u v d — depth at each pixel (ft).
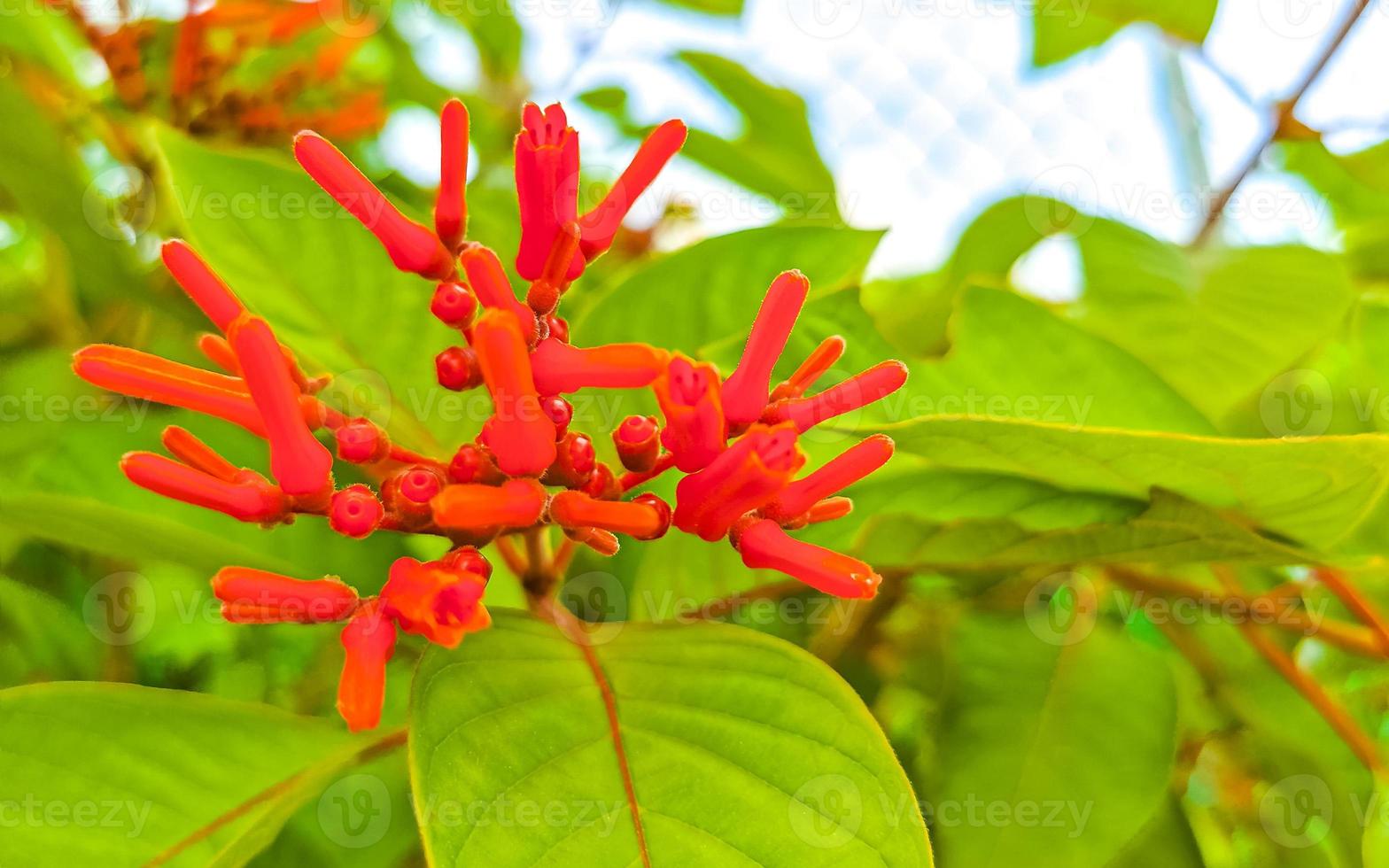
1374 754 0.88
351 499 0.64
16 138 0.81
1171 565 0.84
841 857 0.65
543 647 0.70
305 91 0.96
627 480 0.68
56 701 0.73
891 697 1.01
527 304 0.66
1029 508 0.82
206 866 0.71
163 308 0.85
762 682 0.69
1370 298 1.17
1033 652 0.92
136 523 0.74
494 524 0.63
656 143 0.68
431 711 0.66
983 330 0.89
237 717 0.75
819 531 0.86
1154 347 0.98
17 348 0.92
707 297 0.84
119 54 0.87
